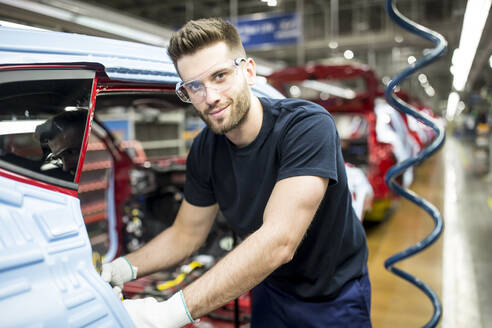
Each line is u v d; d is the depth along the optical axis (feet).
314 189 3.16
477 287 9.98
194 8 55.98
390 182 6.38
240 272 2.85
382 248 13.14
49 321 2.08
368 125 14.32
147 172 8.78
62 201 2.40
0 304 1.94
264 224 3.06
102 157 7.90
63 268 2.24
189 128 15.96
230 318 6.67
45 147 2.42
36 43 2.50
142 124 14.14
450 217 17.37
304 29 61.72
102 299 2.36
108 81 3.04
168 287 7.09
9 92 2.30
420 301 9.29
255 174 3.68
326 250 4.01
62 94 2.57
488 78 49.93
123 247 8.50
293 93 55.88
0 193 2.09
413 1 53.11
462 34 13.73
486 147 36.60
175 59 3.13
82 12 6.15
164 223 9.21
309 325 4.24
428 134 36.09
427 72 90.84
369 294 4.53
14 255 2.03
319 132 3.32
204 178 4.11
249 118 3.46
